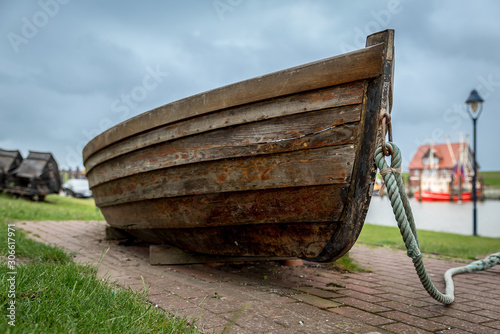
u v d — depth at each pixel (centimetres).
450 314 299
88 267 356
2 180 1688
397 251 671
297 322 260
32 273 289
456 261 583
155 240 488
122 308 246
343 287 379
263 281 391
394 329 258
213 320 254
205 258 453
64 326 203
